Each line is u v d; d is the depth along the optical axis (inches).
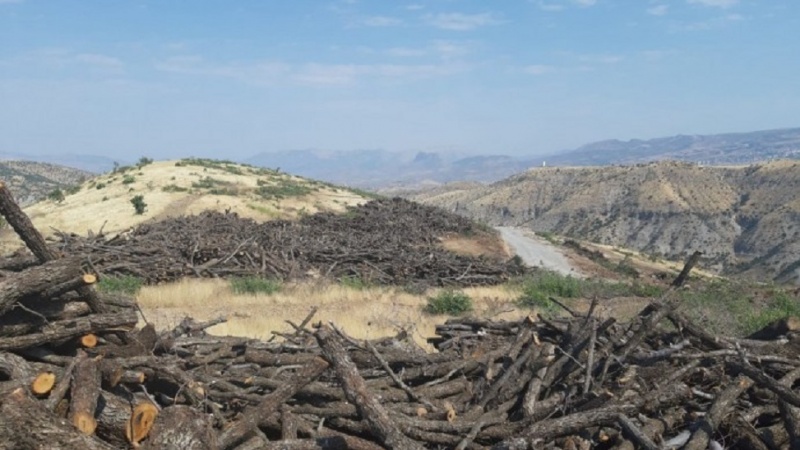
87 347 247.0
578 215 6717.5
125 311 258.4
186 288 747.4
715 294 802.8
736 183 6378.0
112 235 1430.9
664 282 1080.8
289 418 235.9
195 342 323.6
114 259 842.2
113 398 212.7
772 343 315.9
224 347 319.0
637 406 234.7
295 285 822.5
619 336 326.6
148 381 246.7
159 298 701.9
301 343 343.6
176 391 254.2
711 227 5585.6
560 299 796.0
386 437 211.0
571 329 333.7
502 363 317.1
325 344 228.5
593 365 292.2
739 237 5319.9
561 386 284.7
